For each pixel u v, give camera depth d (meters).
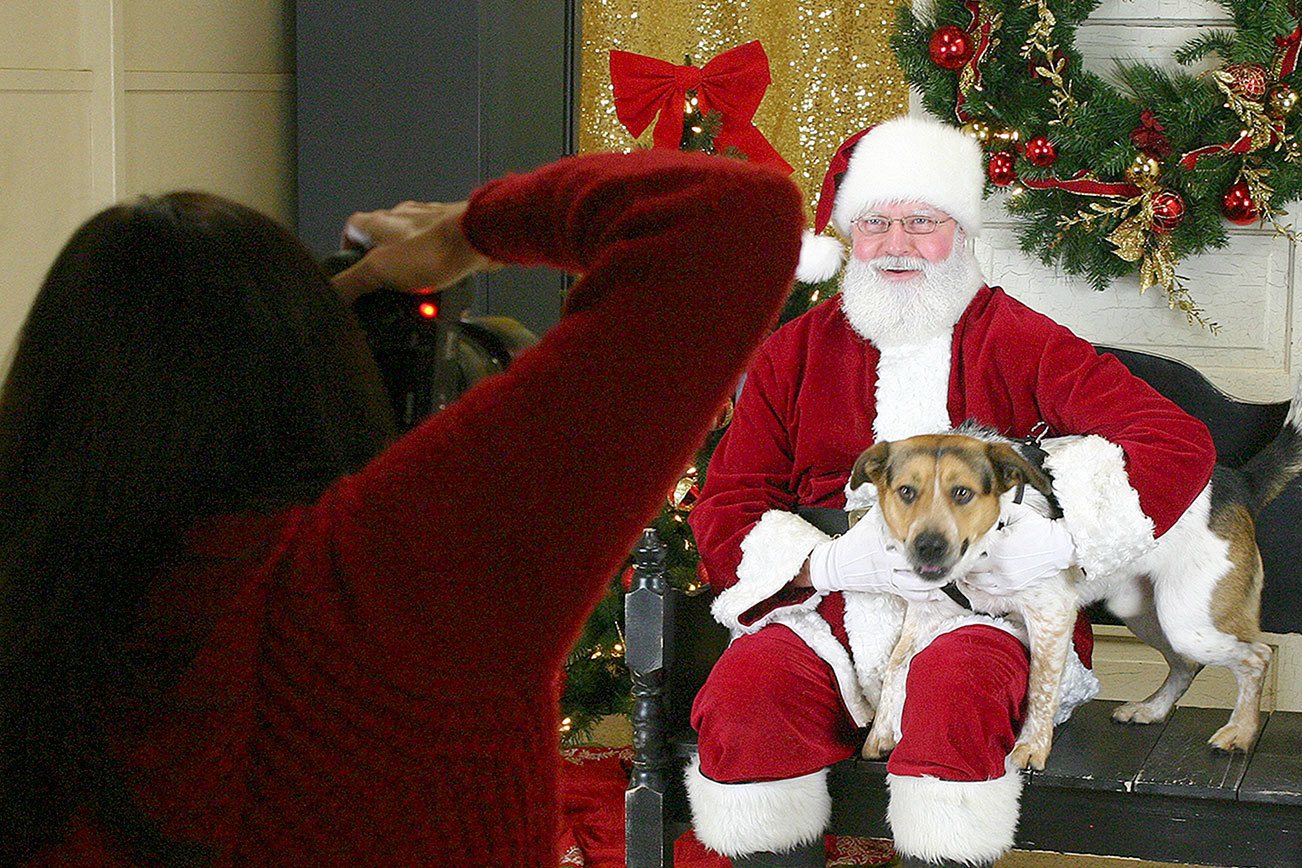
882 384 2.69
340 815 0.74
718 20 4.07
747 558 2.57
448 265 0.86
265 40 3.61
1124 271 3.41
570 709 3.38
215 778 0.72
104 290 0.78
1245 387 3.51
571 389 0.73
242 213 0.83
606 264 0.75
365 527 0.73
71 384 0.77
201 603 0.74
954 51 3.26
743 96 3.39
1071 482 2.40
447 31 3.41
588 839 3.14
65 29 2.87
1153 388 2.79
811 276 3.08
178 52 3.25
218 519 0.77
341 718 0.73
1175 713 2.73
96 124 2.96
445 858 0.76
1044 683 2.38
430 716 0.74
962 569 2.30
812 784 2.34
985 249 3.61
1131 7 3.47
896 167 2.66
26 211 2.79
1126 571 2.55
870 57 3.99
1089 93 3.27
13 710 0.74
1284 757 2.45
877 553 2.43
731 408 3.36
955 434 2.43
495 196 0.83
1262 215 3.29
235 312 0.78
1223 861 2.32
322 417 0.80
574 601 0.76
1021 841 2.40
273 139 3.67
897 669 2.45
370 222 0.92
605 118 4.19
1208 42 3.26
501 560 0.73
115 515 0.76
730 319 0.75
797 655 2.47
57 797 0.73
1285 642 3.53
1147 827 2.34
